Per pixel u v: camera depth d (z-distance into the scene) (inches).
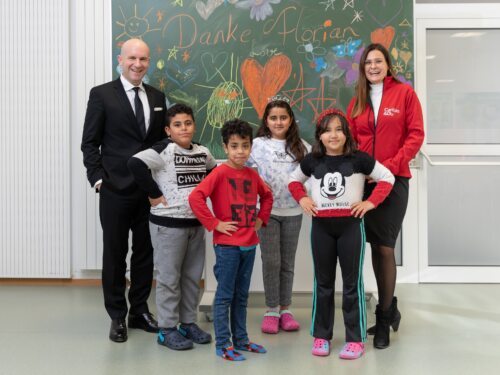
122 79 112.3
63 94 150.6
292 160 111.3
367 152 105.7
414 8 143.7
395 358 94.9
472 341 104.0
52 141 151.6
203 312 125.3
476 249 151.2
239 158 95.9
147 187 97.9
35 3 149.4
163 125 114.9
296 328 112.2
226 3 137.3
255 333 110.8
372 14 135.6
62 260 153.2
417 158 146.4
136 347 101.7
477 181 150.6
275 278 111.7
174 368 90.5
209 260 132.3
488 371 88.7
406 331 110.3
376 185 100.1
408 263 150.5
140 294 113.9
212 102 138.6
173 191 99.8
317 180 97.5
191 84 138.6
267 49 137.4
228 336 96.3
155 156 98.5
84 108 146.9
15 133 151.9
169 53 138.2
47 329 113.3
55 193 152.5
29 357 96.3
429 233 151.3
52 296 142.3
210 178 96.4
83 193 149.9
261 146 112.5
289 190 102.6
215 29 137.7
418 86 148.7
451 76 149.8
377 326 102.7
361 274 97.0
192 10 137.5
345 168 96.0
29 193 152.7
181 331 106.1
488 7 147.9
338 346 101.9
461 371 88.7
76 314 125.1
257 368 90.4
